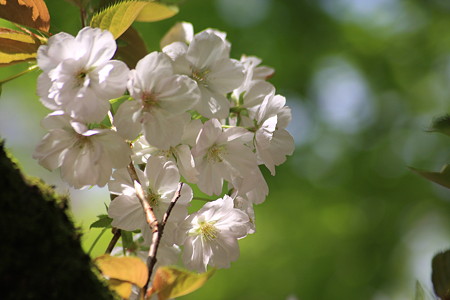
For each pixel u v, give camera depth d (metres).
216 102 1.10
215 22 2.71
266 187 1.11
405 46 3.18
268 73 1.17
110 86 1.06
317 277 2.80
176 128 1.07
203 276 1.02
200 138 1.09
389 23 3.21
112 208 1.08
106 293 1.00
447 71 3.18
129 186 1.08
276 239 2.85
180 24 1.20
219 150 1.10
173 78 1.07
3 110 2.74
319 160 2.91
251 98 1.13
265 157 1.10
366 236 2.87
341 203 2.89
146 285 1.01
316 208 2.87
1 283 0.98
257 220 2.83
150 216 1.04
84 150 1.07
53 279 0.99
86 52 1.06
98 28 1.06
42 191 1.00
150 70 1.07
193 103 1.07
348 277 2.82
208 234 1.10
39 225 0.99
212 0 2.73
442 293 1.05
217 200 1.09
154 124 1.07
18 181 1.00
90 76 1.06
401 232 2.89
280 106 1.11
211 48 1.10
